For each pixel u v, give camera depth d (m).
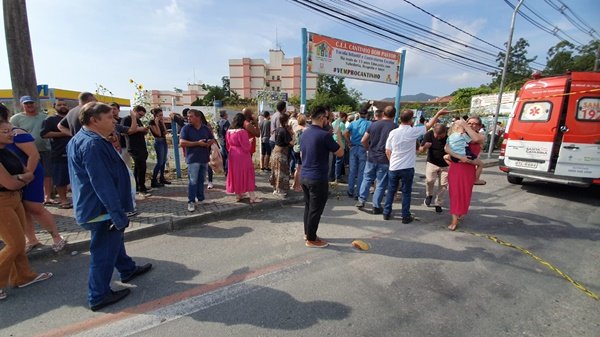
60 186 4.87
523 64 33.31
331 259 3.59
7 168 2.67
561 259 3.70
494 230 4.64
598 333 2.39
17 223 2.76
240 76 67.25
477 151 4.53
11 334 2.33
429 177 5.63
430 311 2.64
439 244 4.06
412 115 4.65
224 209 5.02
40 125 5.00
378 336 2.32
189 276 3.18
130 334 2.35
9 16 5.21
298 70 65.50
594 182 6.05
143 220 4.46
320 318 2.53
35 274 3.05
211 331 2.37
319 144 3.65
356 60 8.93
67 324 2.46
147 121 7.27
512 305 2.75
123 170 2.64
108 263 2.63
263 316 2.55
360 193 5.54
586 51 32.03
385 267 3.41
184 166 8.81
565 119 6.28
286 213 5.30
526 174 6.98
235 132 5.22
